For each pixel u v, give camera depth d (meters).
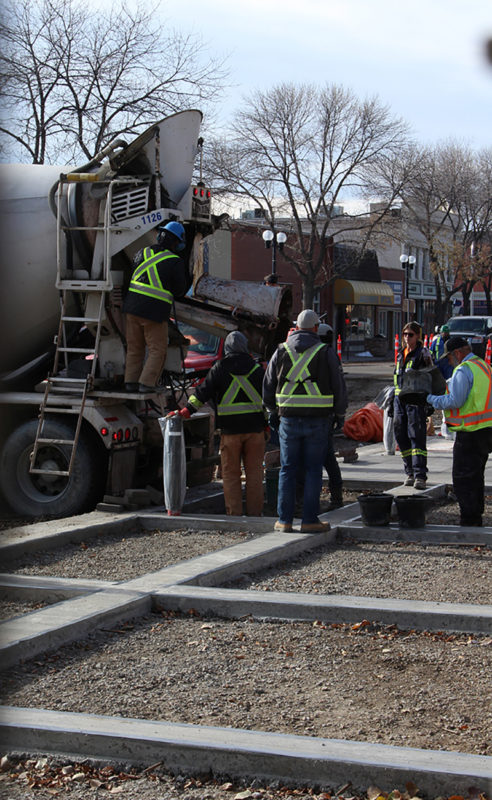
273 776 4.20
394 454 15.08
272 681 5.30
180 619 6.49
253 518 9.32
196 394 9.52
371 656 5.75
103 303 10.07
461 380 8.86
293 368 8.56
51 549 8.38
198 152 10.72
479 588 7.12
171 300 9.82
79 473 9.89
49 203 10.20
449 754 4.18
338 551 8.51
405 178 44.94
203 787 4.20
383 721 4.72
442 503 10.85
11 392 10.44
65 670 5.45
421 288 69.44
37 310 10.67
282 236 33.84
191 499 11.08
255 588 7.18
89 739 4.44
